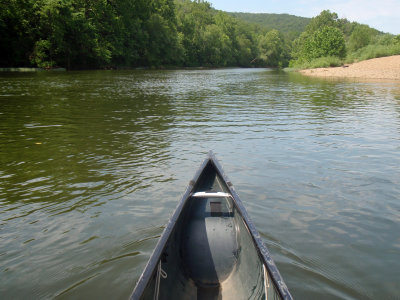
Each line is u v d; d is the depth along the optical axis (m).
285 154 7.66
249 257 3.25
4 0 38.56
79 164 6.82
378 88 23.55
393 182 6.07
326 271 3.64
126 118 11.56
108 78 31.23
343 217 4.83
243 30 111.81
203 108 14.08
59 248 4.03
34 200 5.23
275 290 2.52
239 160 7.22
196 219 4.07
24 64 42.47
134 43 56.84
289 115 12.63
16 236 4.28
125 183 5.89
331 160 7.26
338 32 55.88
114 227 4.47
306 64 59.53
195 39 79.31
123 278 3.50
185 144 8.38
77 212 4.88
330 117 12.27
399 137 9.25
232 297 3.09
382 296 3.29
